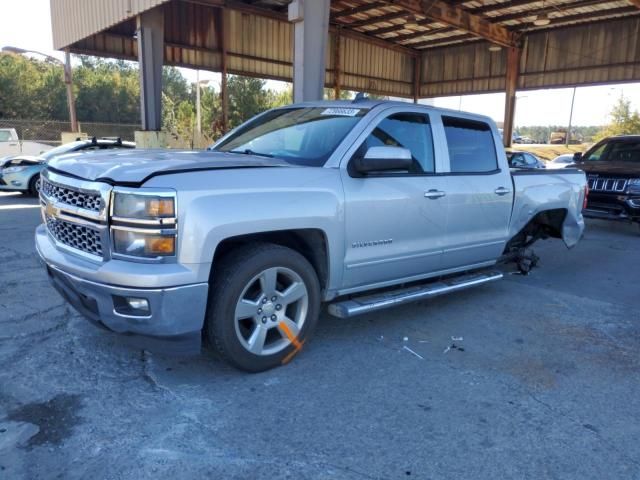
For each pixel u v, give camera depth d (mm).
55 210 3402
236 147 4516
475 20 21500
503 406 3250
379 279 4191
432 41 26938
